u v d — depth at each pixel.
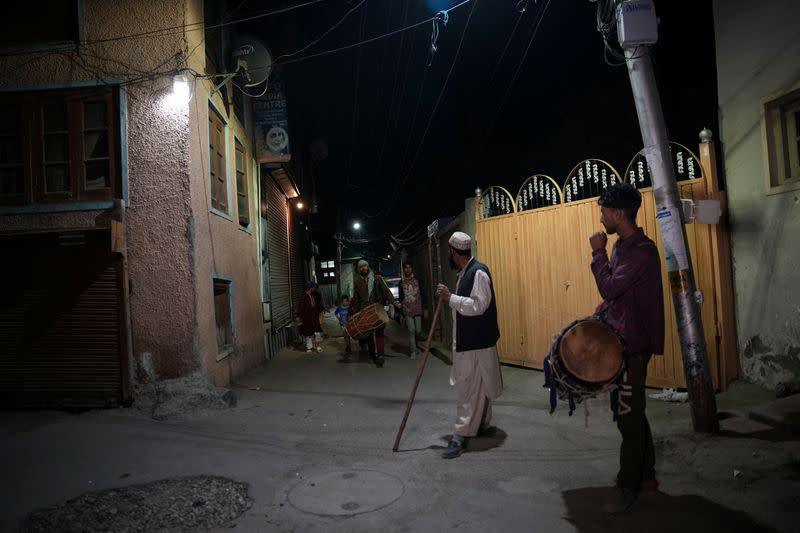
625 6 4.39
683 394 5.67
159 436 5.05
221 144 8.36
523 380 7.21
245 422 5.59
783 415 4.19
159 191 6.43
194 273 6.40
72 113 6.56
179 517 3.37
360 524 3.22
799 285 4.81
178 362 6.33
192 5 6.82
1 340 6.25
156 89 6.51
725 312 5.59
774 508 3.04
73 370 6.22
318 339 12.05
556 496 3.49
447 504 3.45
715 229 5.61
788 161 5.08
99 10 6.59
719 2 5.73
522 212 7.82
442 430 5.19
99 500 3.60
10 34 6.59
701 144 5.77
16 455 4.52
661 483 3.54
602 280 3.28
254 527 3.24
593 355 3.09
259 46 8.38
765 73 5.16
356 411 6.07
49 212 6.44
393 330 16.36
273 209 13.10
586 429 4.96
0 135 6.55
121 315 6.25
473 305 4.40
